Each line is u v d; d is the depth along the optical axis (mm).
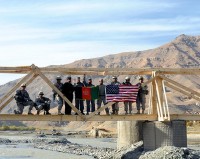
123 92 30703
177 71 31031
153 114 30953
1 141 83500
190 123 114562
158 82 30859
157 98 30766
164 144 30438
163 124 30484
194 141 80500
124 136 34969
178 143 30344
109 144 81438
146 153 30141
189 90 31234
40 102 29469
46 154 52281
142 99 31594
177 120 30422
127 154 32594
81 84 30781
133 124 34375
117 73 31312
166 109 30031
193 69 31219
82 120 29562
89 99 30609
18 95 29078
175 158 28141
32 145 73812
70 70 29766
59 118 29203
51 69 29453
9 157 49094
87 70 30047
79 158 44125
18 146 71875
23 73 29375
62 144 74125
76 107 30781
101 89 30875
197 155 28969
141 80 31703
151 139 31094
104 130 141625
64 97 29359
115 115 30188
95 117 29812
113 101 30469
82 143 85750
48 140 87062
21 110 29266
